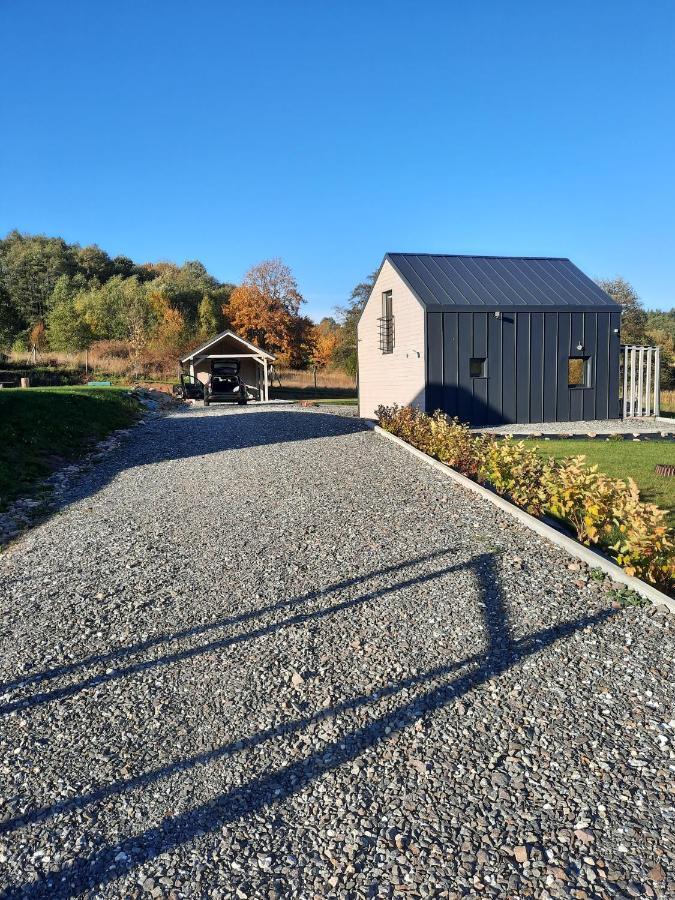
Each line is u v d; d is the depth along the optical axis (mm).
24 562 5746
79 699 3557
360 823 2604
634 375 18750
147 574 5359
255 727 3266
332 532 6316
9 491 8430
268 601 4758
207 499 7895
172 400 27062
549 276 19250
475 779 2834
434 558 5508
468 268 18922
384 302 19469
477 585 4910
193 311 63656
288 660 3908
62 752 3111
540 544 5777
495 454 7922
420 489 7984
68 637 4277
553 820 2582
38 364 39562
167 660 3953
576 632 4129
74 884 2352
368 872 2367
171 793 2812
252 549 5898
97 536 6473
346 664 3846
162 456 11539
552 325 17641
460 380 16906
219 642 4160
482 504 7180
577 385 18422
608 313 18172
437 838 2512
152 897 2287
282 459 10547
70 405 15062
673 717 3232
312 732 3213
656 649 3893
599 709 3318
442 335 16656
